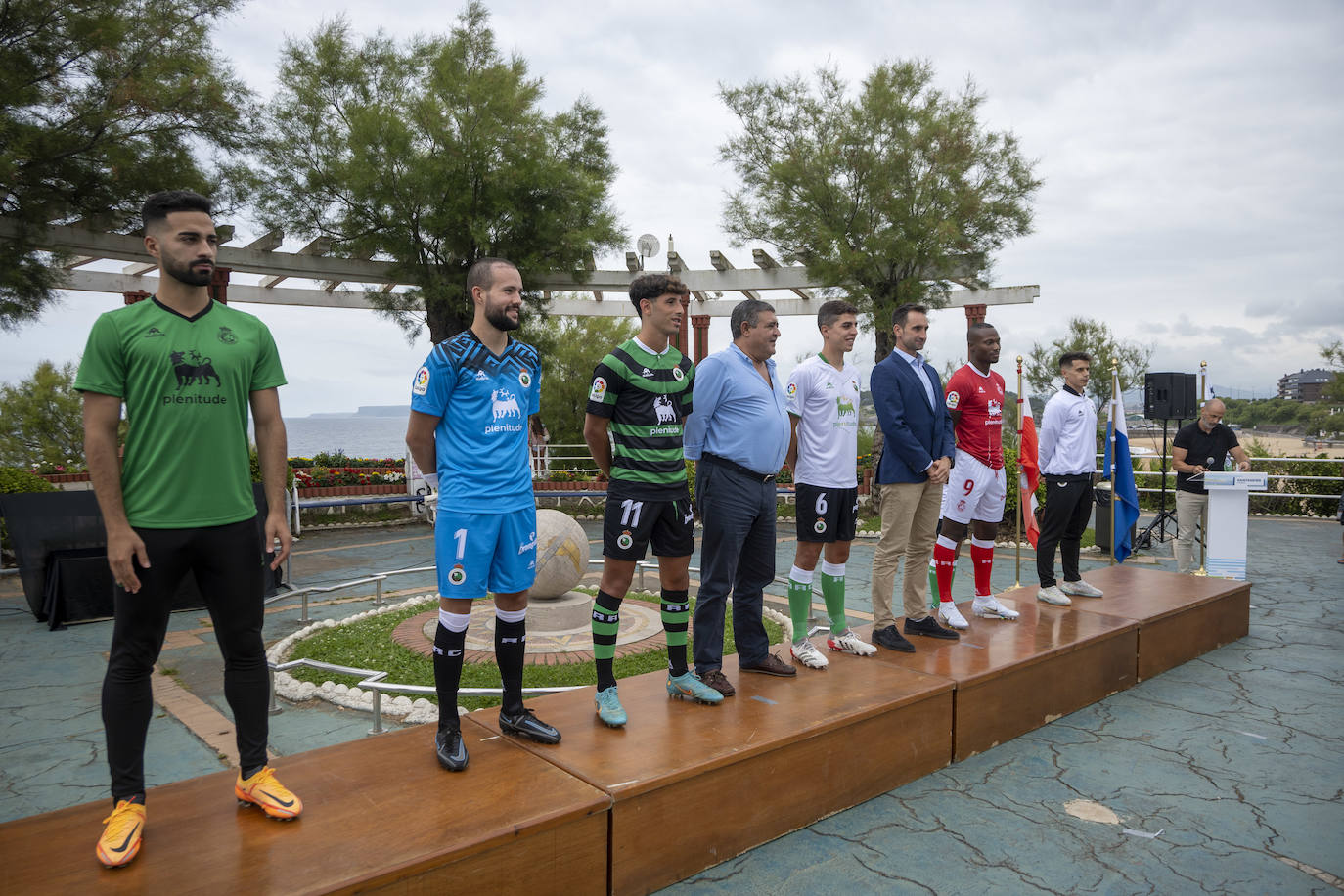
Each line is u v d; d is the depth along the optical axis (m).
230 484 2.36
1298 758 3.93
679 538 3.38
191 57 9.13
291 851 2.24
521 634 3.08
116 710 2.27
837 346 4.08
